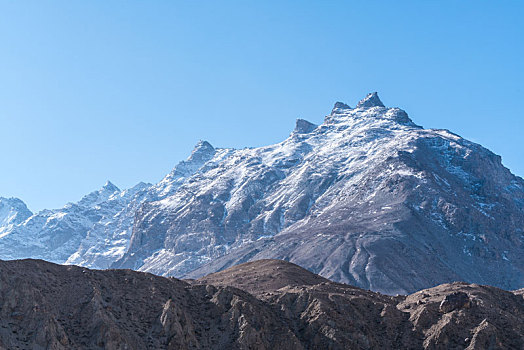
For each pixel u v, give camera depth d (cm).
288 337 13538
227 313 13825
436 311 14638
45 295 12975
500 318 14538
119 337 12369
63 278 13762
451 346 13675
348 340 13525
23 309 12356
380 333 14125
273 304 14712
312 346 13562
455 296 14675
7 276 12862
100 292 13475
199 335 13425
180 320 13338
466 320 14212
